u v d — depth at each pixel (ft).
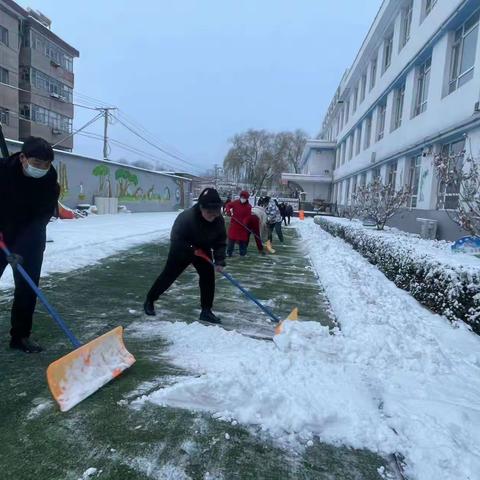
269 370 10.13
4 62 105.60
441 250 21.66
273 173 206.08
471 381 10.62
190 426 8.16
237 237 31.76
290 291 20.47
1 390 9.14
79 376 9.14
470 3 33.68
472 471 7.06
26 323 11.14
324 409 8.67
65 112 133.39
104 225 49.29
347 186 99.71
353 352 11.81
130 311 15.30
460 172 23.98
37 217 10.90
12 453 7.13
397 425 8.40
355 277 22.61
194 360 10.91
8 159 10.22
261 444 7.79
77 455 7.18
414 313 16.12
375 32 64.69
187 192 129.08
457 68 37.99
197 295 18.45
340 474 7.11
